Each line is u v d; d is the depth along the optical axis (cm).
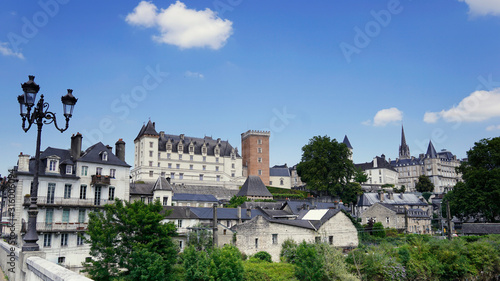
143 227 3778
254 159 13825
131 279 3506
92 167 5231
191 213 6406
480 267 5156
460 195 8325
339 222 6475
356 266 4531
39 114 1605
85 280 1084
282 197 11488
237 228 5522
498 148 8419
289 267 4491
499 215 8381
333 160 11888
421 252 5144
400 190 16350
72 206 4881
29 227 1642
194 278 3762
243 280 4009
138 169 11831
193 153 12356
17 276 1733
